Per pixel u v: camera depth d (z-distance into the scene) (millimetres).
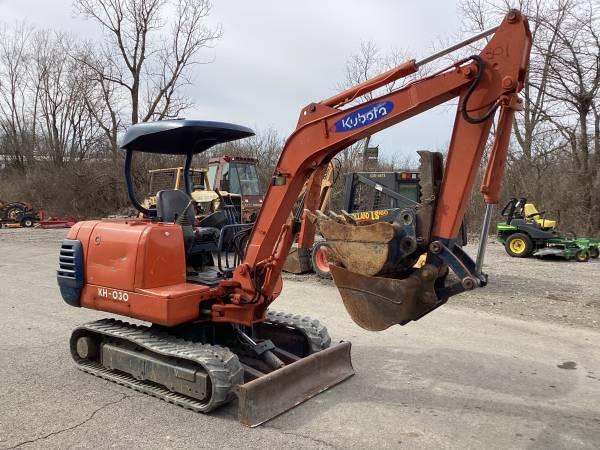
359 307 3768
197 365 4188
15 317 7098
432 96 3635
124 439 3678
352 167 23281
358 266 3717
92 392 4523
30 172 31094
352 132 3988
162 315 4180
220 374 3990
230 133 5082
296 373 4355
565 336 6520
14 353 5566
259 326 5402
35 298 8336
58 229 22609
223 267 5230
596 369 5355
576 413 4273
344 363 5031
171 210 5047
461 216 3654
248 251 4535
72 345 5172
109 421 3959
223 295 4566
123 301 4461
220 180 16844
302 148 4238
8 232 20906
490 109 3459
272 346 4750
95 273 4680
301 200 6133
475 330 6754
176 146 5387
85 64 28516
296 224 4492
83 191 28219
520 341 6297
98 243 4688
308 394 4414
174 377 4273
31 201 28906
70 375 4930
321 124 4133
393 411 4238
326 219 3871
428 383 4891
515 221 14602
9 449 3508
